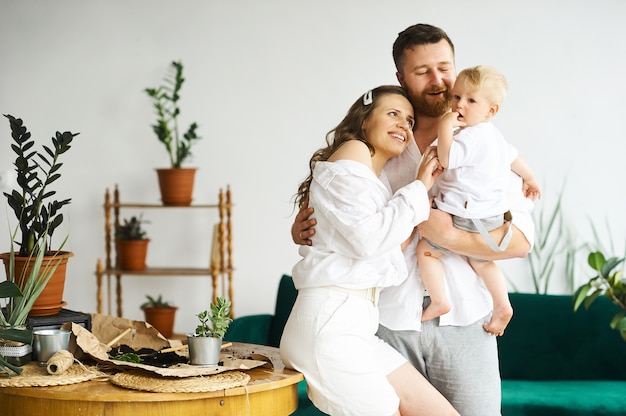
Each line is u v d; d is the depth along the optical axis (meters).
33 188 2.41
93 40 4.98
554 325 3.99
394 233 2.22
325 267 2.27
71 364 2.18
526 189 2.67
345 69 4.93
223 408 2.08
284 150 4.97
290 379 2.21
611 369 3.96
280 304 4.04
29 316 2.43
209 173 5.00
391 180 2.61
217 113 4.98
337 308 2.25
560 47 4.87
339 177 2.27
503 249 2.45
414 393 2.43
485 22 4.87
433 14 4.88
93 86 5.00
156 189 5.02
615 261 3.78
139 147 5.01
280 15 4.94
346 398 2.22
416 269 2.56
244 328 3.92
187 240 5.04
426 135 2.64
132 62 4.98
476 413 2.50
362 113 2.45
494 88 2.47
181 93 4.98
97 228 5.03
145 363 2.29
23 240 2.44
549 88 4.87
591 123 4.87
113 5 4.97
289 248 5.00
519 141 4.88
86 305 5.06
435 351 2.50
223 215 4.77
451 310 2.51
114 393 1.99
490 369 2.53
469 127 2.48
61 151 2.39
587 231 4.87
